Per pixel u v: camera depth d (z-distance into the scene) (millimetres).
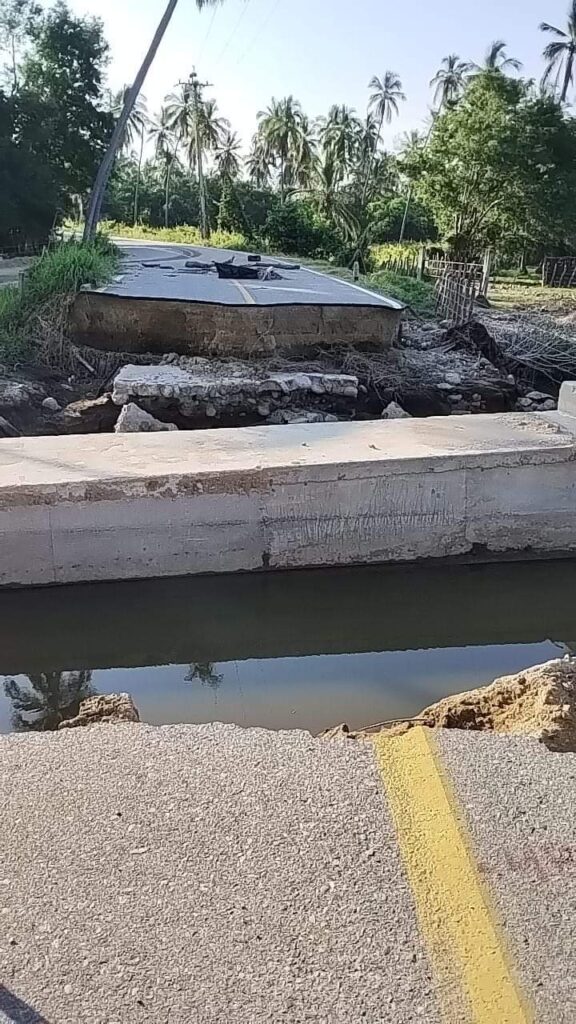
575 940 2654
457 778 3389
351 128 57031
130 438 7816
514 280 36719
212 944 2633
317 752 3578
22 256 32875
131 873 2898
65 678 6590
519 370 13617
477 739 3670
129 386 10875
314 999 2463
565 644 7191
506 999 2465
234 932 2676
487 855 2982
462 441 7633
